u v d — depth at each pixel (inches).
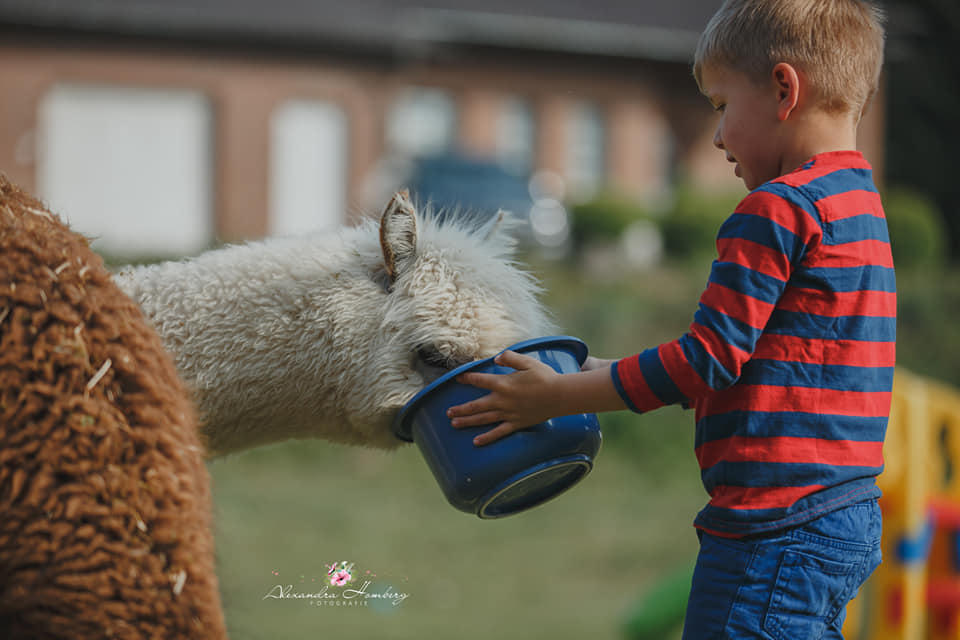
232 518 587.8
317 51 1321.4
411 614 457.4
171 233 1282.0
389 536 585.6
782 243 143.4
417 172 1306.6
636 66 1573.6
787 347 145.6
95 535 104.4
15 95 1207.6
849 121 155.8
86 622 102.9
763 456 144.3
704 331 143.3
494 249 195.0
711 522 148.3
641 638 348.8
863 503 146.6
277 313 186.5
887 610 312.8
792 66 151.7
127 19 1226.6
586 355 169.8
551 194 1375.5
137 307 122.7
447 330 178.9
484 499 159.0
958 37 1764.3
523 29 1482.5
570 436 159.3
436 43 1466.5
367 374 183.9
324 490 671.8
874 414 148.3
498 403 154.9
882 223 153.3
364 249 193.9
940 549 341.7
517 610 472.4
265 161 1307.8
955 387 839.1
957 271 1239.5
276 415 192.7
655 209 1300.4
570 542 599.8
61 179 1239.5
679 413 771.4
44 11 1195.3
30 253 114.4
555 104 1542.8
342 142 1342.3
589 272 1067.3
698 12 1596.9
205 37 1273.4
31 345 108.9
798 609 141.7
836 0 154.1
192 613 107.6
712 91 162.1
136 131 1266.0
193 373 187.0
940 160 1782.7
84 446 106.7
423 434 163.9
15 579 102.8
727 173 1616.6
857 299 146.9
